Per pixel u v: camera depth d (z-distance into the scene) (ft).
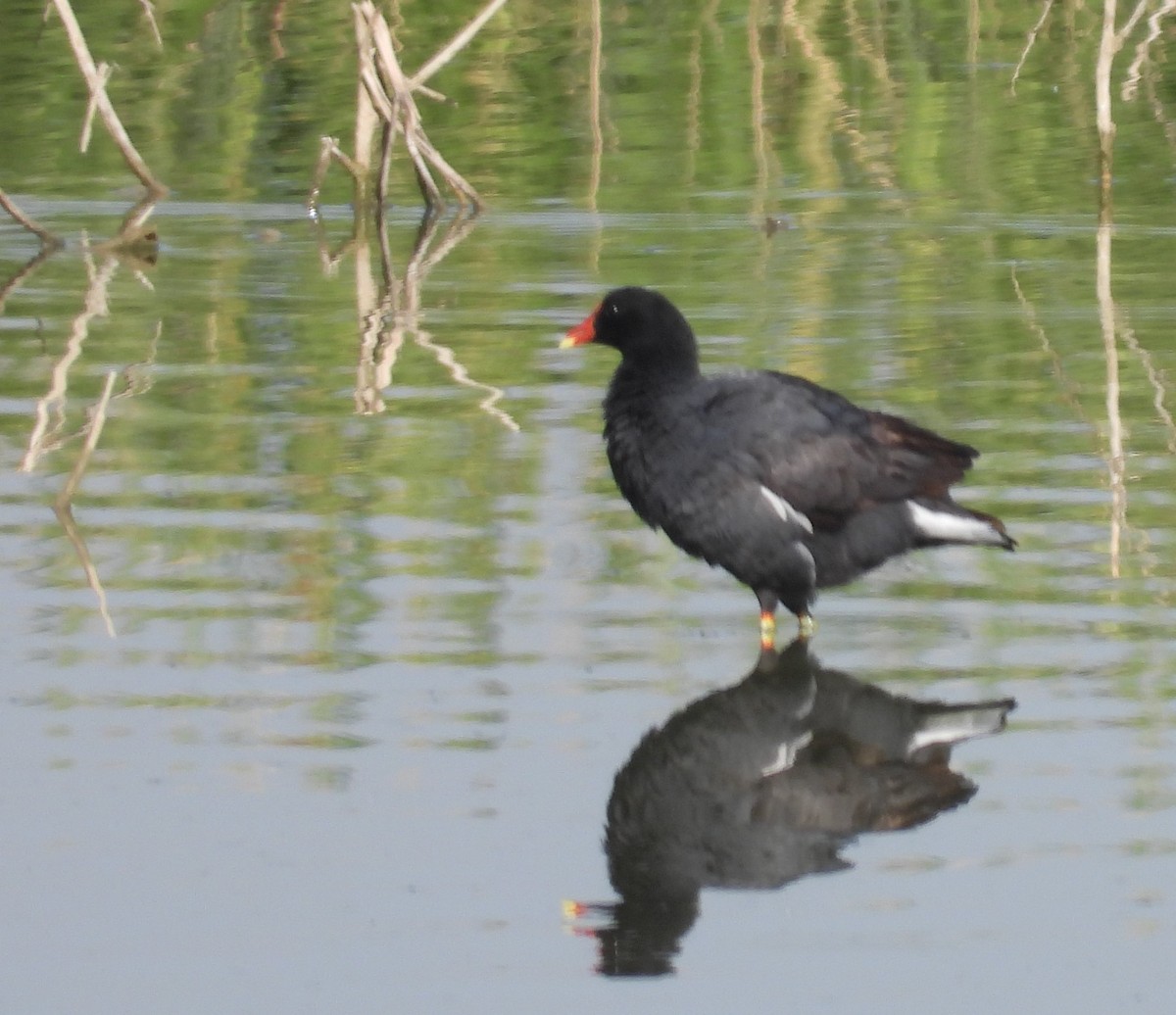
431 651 32.96
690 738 29.73
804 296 55.01
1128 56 81.87
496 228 63.31
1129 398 46.06
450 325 52.90
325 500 40.01
